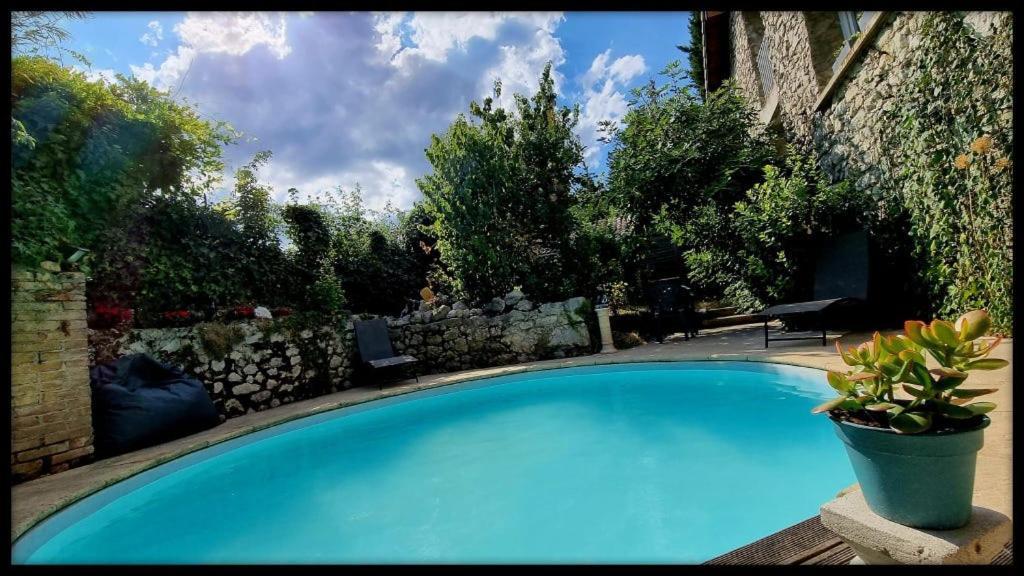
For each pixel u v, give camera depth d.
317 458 3.67
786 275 6.04
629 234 8.70
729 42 11.06
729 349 5.58
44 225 3.89
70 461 3.32
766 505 2.22
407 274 9.73
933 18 3.94
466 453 3.52
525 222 8.02
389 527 2.45
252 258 6.27
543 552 2.05
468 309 7.55
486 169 7.58
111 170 4.84
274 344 5.64
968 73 3.64
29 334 3.21
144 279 5.04
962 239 3.94
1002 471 1.60
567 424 3.97
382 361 5.91
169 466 3.39
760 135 7.98
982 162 3.59
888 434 1.10
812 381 3.80
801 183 5.68
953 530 1.08
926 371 1.10
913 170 4.43
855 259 5.17
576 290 8.00
